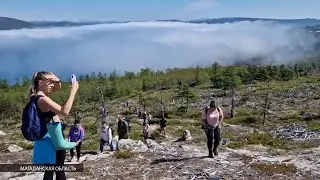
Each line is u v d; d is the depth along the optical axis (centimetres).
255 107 6925
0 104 8788
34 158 509
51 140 506
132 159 1497
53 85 504
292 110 5953
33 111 483
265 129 3859
